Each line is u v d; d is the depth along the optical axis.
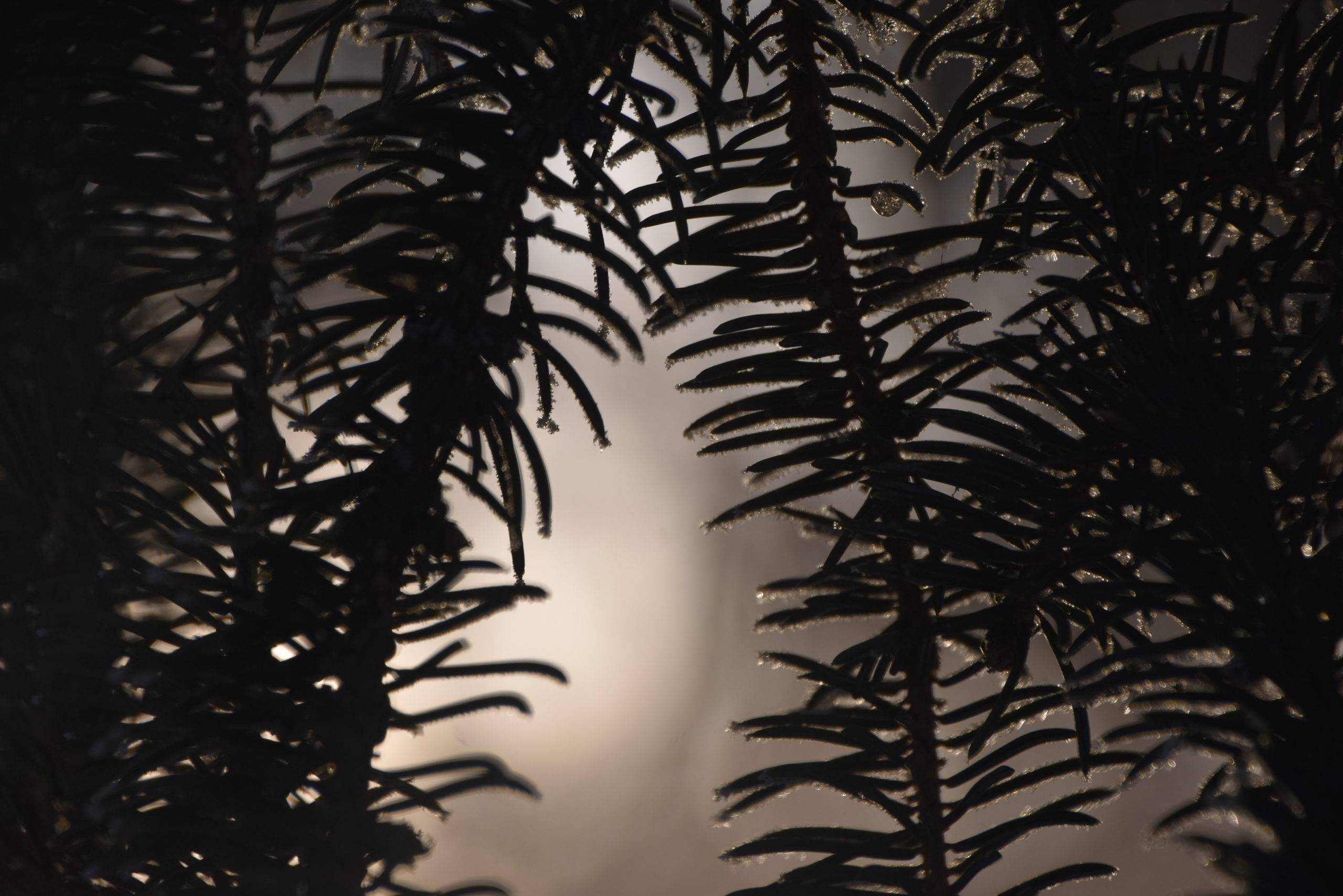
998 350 0.68
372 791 0.65
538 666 0.66
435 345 0.67
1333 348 0.66
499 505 0.67
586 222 0.68
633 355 0.67
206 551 0.68
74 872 0.67
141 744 0.67
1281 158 0.68
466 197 0.68
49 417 0.68
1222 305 0.67
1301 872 0.62
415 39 0.69
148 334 0.69
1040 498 0.67
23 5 0.69
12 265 0.69
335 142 0.68
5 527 0.68
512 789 0.65
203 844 0.65
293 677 0.66
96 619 0.67
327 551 0.66
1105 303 0.68
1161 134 0.69
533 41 0.68
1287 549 0.65
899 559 0.69
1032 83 0.69
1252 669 0.65
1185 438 0.66
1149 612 0.67
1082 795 0.67
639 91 0.68
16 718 0.67
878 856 0.67
